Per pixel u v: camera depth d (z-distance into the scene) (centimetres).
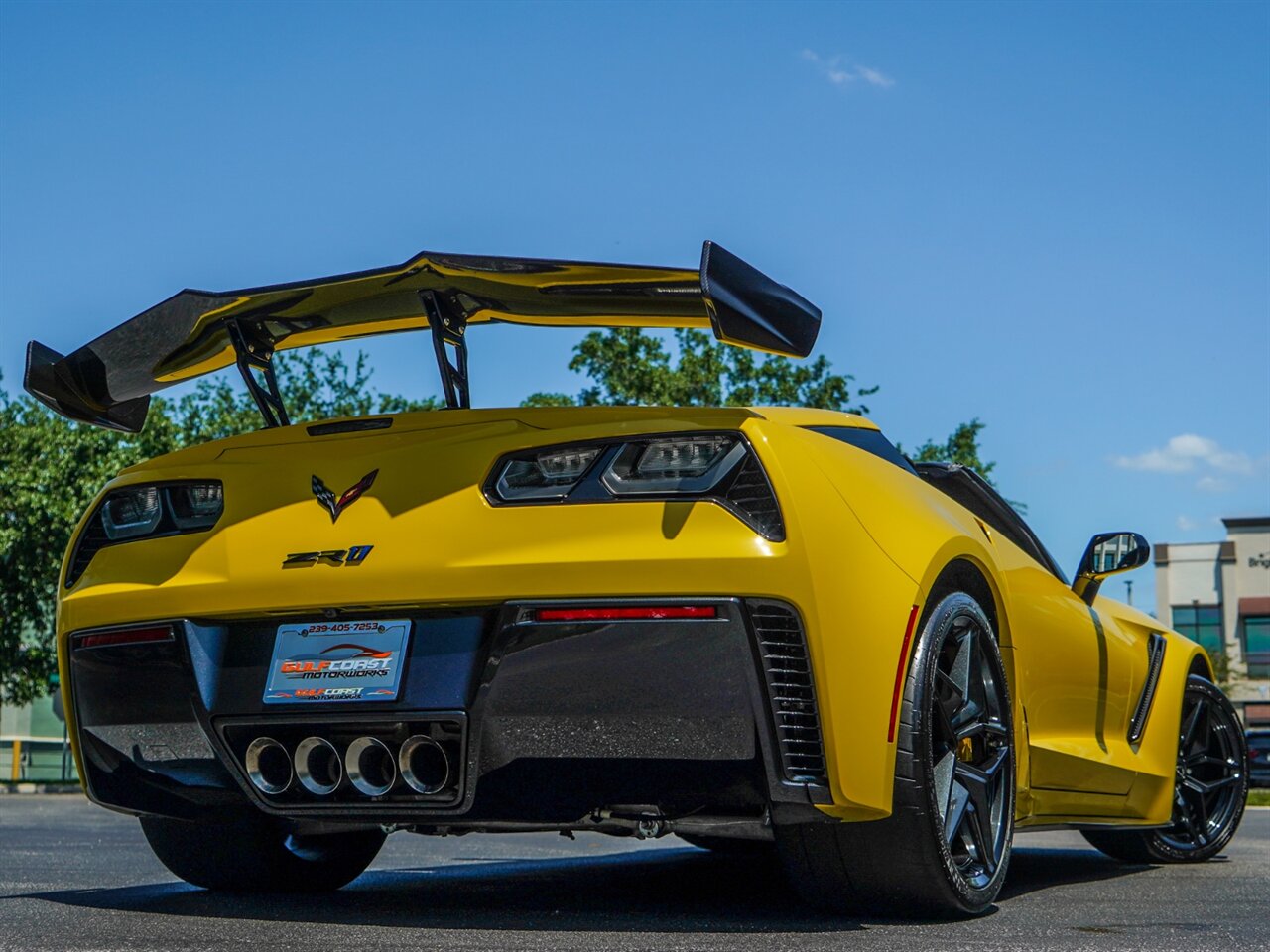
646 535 243
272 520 270
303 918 267
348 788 263
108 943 228
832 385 2197
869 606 248
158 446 2386
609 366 2317
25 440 2339
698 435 247
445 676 251
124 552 289
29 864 409
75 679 297
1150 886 362
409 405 2488
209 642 275
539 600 246
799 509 241
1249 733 2530
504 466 256
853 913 271
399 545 255
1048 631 349
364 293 291
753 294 256
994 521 365
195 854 317
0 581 2328
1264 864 455
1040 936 244
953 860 269
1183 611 4762
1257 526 4709
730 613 238
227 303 297
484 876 379
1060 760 350
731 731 241
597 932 244
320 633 263
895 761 252
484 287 283
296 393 2439
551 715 246
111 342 304
